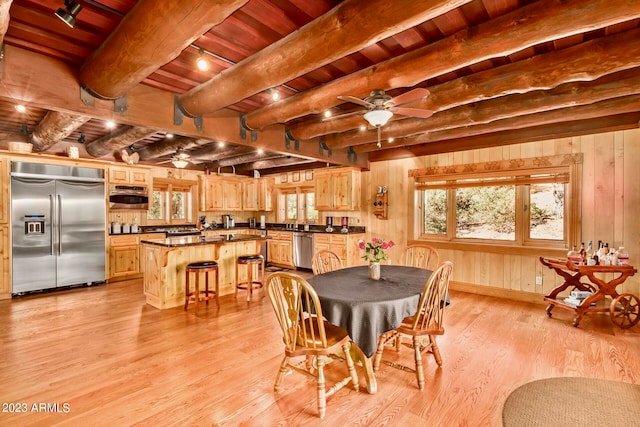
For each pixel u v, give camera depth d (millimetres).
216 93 2725
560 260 3783
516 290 4574
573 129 4121
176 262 4293
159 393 2248
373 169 6148
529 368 2590
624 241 3836
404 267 3324
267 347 3000
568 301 3730
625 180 3828
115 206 5816
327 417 2010
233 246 4969
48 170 4855
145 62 2035
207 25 1667
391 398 2211
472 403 2146
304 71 2205
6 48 2248
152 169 6688
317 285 2594
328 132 4004
